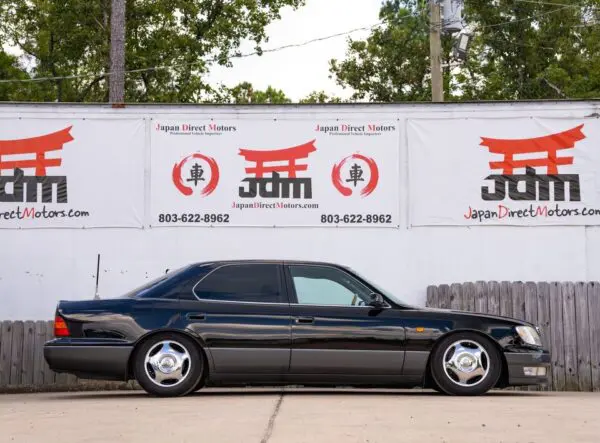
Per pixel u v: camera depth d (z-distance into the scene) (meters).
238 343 11.95
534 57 47.38
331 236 17.20
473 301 15.60
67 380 15.46
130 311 11.98
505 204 17.25
